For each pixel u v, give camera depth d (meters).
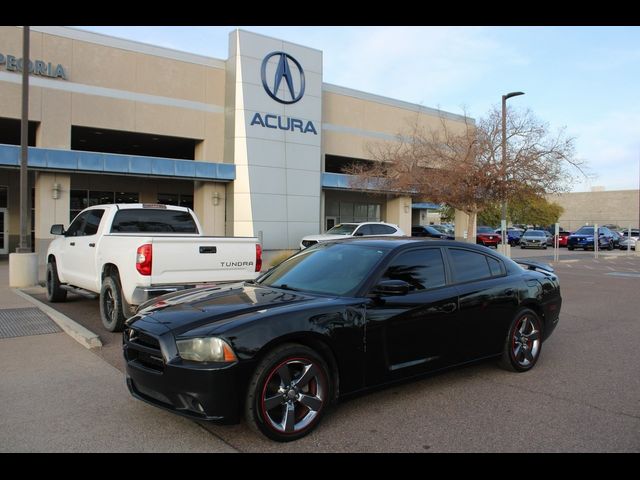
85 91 21.34
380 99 31.25
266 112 25.36
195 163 23.67
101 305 8.12
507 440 4.15
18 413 4.64
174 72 23.83
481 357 5.58
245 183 24.70
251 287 5.30
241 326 3.98
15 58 19.61
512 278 6.00
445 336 5.17
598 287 15.04
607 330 8.65
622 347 7.40
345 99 29.75
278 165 25.73
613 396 5.23
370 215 37.28
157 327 4.19
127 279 7.44
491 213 53.25
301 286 5.14
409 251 5.23
